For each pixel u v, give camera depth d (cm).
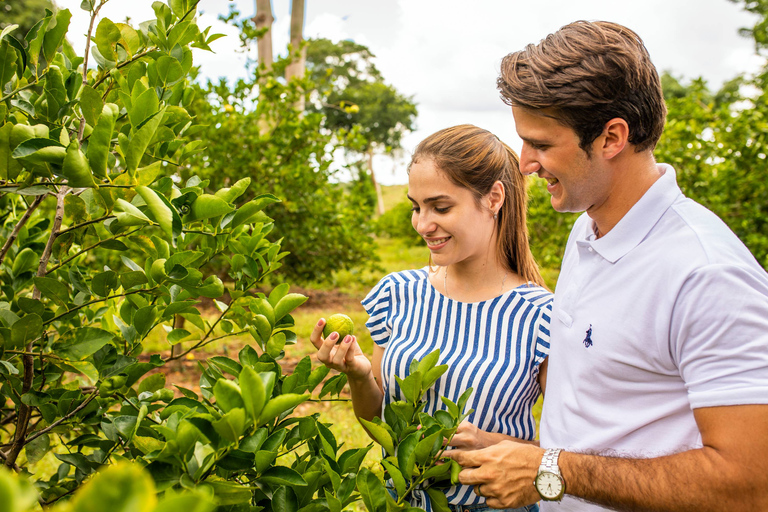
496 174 175
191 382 566
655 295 129
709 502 112
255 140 763
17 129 120
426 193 171
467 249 175
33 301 139
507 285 187
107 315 188
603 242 141
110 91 160
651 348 130
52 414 153
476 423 171
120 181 129
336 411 495
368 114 3819
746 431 109
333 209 862
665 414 131
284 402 103
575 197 141
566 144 133
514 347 176
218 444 105
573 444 146
